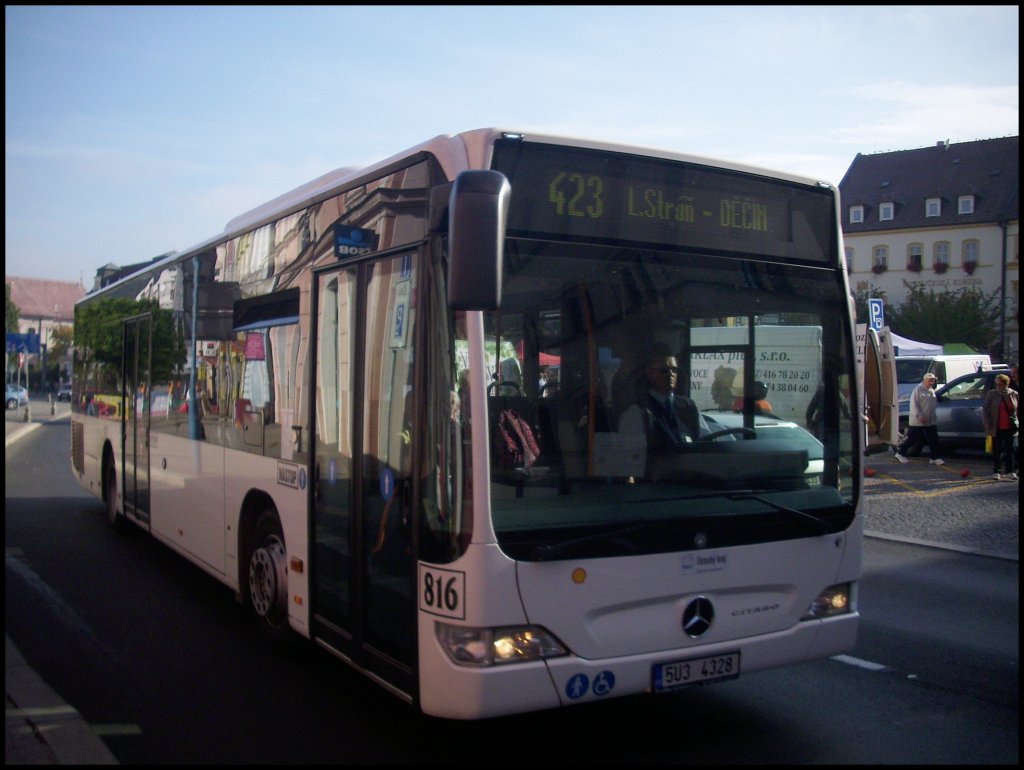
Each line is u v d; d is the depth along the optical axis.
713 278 5.03
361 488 5.25
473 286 3.85
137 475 10.53
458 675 4.32
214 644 7.10
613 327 4.72
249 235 7.30
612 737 5.32
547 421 4.50
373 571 5.07
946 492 15.78
